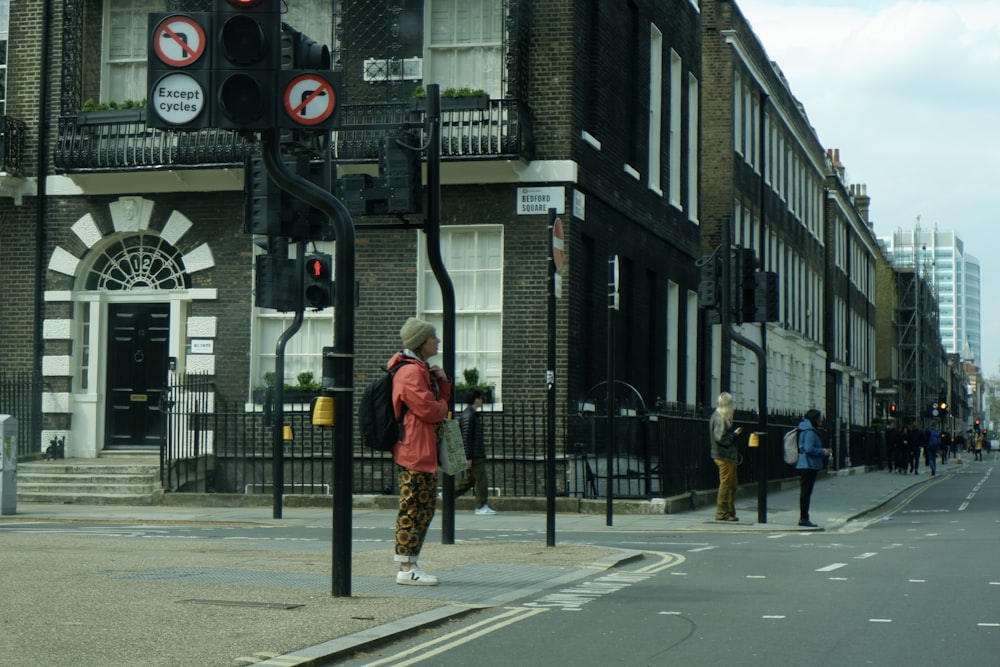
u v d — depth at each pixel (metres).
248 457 22.95
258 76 8.84
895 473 52.16
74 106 23.84
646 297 28.22
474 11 22.98
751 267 19.56
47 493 22.00
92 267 24.28
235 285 23.39
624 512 20.80
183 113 8.84
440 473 21.09
